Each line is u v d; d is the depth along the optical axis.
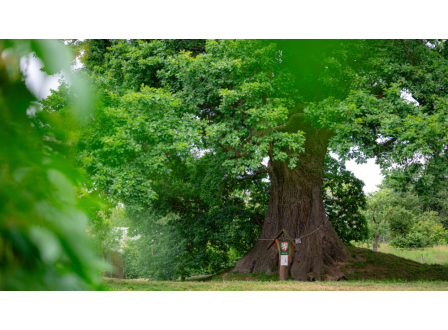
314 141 15.86
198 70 12.09
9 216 0.54
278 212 16.02
